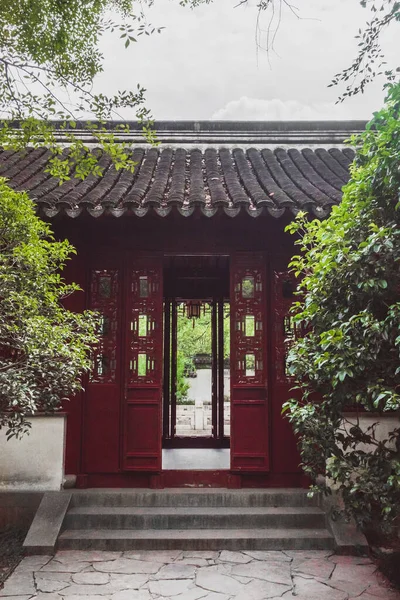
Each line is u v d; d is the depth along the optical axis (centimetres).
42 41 368
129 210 526
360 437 408
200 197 529
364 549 475
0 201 412
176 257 751
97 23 375
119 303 596
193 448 824
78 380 503
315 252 423
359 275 361
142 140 781
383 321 345
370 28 326
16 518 543
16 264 433
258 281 601
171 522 520
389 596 395
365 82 347
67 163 383
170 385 861
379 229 356
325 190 585
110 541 490
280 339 597
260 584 415
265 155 745
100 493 549
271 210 529
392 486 357
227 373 1324
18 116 362
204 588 408
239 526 520
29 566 450
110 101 361
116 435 579
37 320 411
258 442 579
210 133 790
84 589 405
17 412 412
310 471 420
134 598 390
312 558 469
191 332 1644
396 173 348
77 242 598
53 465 552
